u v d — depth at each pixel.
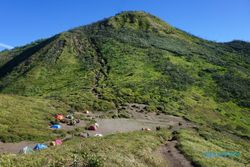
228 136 82.38
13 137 53.31
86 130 65.75
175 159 44.72
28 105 74.06
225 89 127.19
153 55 149.25
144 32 184.00
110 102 97.75
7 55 196.38
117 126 73.44
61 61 143.12
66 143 44.28
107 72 130.50
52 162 27.00
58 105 83.12
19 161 26.78
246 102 119.31
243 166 48.44
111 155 32.66
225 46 195.62
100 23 197.38
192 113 101.62
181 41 180.88
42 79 127.88
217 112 108.25
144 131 63.91
